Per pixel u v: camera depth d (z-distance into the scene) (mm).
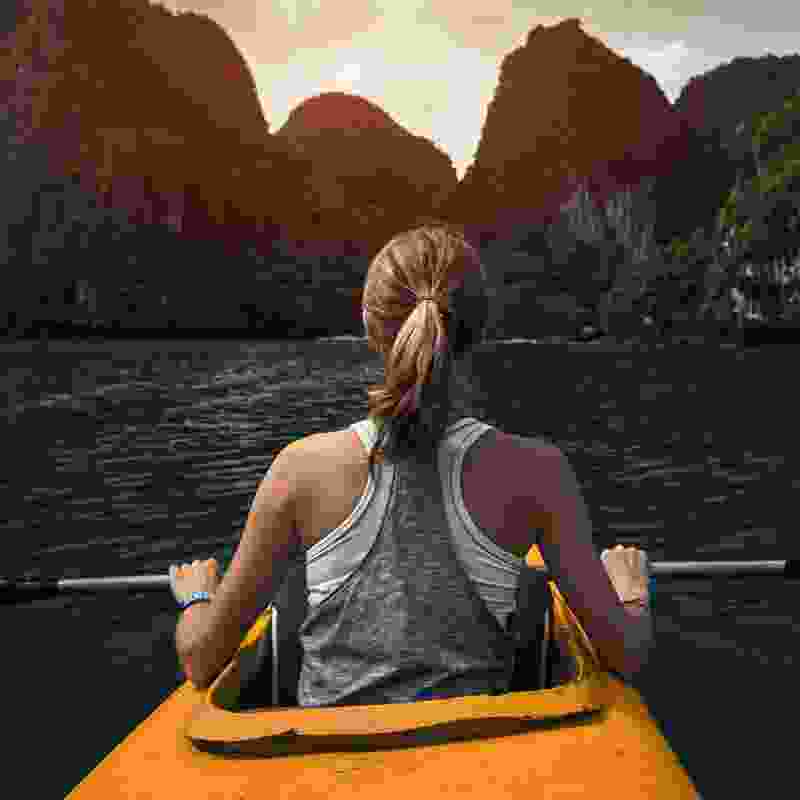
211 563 1209
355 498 937
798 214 97688
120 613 4785
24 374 40750
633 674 1036
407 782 769
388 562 924
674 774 788
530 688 1269
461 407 998
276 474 969
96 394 28469
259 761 833
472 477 946
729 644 4035
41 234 112812
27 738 2979
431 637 917
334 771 799
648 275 131250
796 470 11500
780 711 3135
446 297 974
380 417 947
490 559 939
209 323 124312
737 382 34469
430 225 1038
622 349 89688
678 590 2570
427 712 853
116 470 12023
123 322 116062
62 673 3705
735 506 8758
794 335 99562
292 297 134750
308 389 31344
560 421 19297
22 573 6219
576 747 823
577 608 995
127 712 3230
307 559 960
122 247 116062
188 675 1073
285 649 1222
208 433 17109
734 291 106875
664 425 18172
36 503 9391
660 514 8352
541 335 136625
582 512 975
